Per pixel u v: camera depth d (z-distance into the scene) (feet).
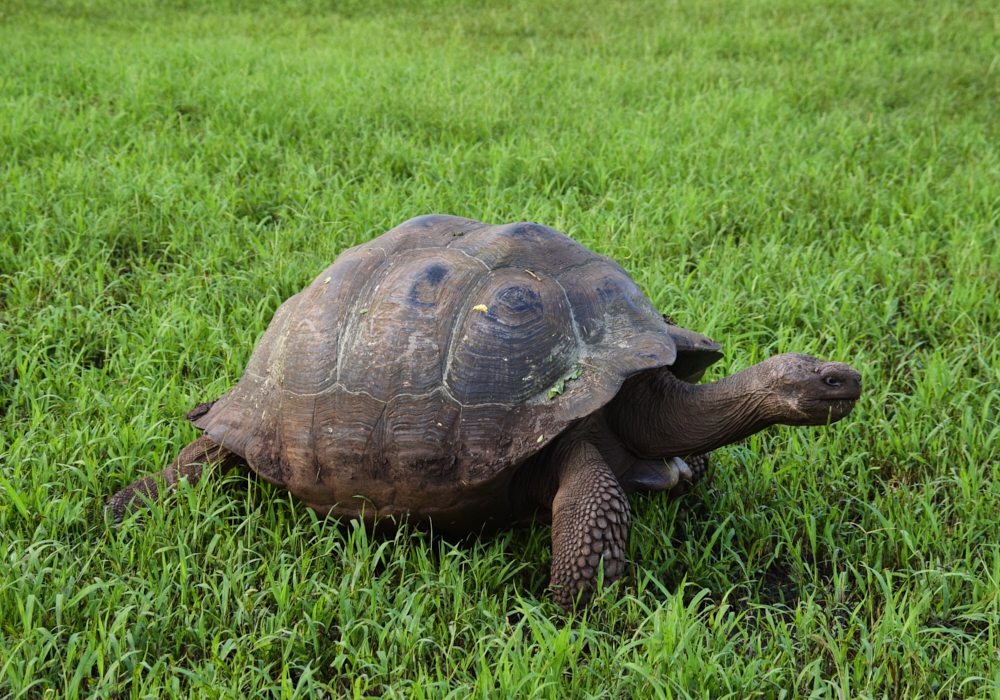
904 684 10.03
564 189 17.16
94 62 24.08
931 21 29.66
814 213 16.02
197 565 10.71
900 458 12.08
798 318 13.93
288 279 14.03
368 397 10.70
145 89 21.25
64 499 11.03
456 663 10.12
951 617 10.67
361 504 10.85
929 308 13.98
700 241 15.37
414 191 16.14
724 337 13.44
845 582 10.85
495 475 10.42
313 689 9.86
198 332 13.19
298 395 10.94
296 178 16.74
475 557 10.81
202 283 14.20
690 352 11.05
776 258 14.65
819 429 12.31
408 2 35.81
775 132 19.61
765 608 10.50
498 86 22.48
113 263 14.89
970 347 13.20
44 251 14.60
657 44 27.73
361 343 10.83
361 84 21.94
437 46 28.17
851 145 18.54
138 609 10.39
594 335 10.78
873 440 12.30
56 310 13.44
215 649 9.99
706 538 11.51
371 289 11.07
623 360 10.61
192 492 11.02
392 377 10.66
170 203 15.55
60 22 31.30
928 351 13.58
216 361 13.00
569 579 10.34
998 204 16.14
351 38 29.14
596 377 10.54
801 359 10.66
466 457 10.48
